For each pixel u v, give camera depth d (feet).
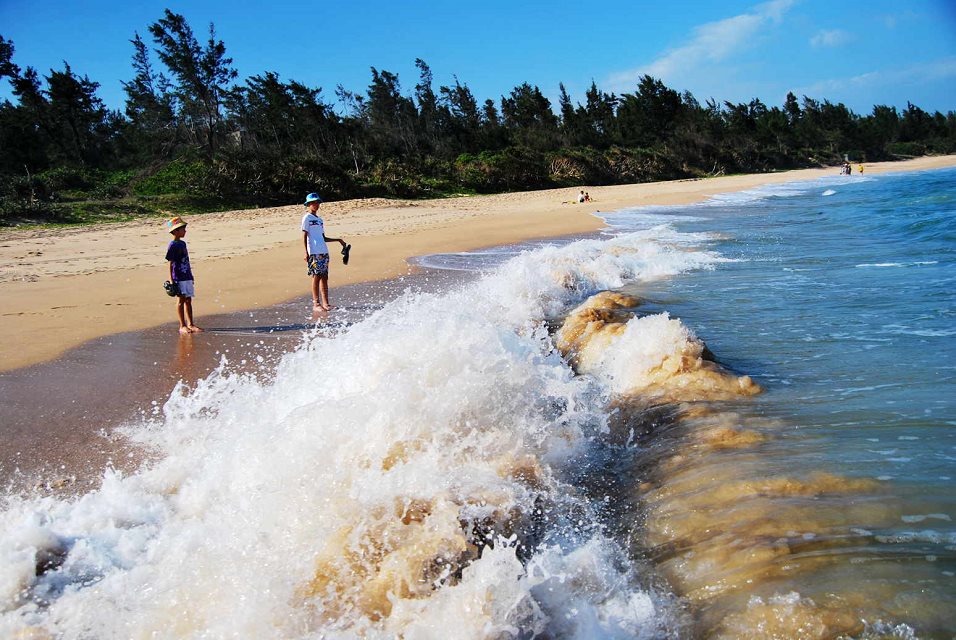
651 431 13.92
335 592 8.74
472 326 16.88
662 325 17.81
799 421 13.24
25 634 8.64
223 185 111.34
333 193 122.42
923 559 8.15
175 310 31.71
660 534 9.93
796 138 276.00
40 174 117.70
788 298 25.96
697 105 292.20
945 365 16.20
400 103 211.82
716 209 81.46
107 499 12.57
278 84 168.04
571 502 11.40
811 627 7.16
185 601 8.95
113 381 20.54
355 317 29.30
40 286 38.91
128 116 195.11
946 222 47.75
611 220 72.13
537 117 252.42
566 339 21.39
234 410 17.25
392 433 13.19
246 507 11.37
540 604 8.43
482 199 123.95
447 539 9.41
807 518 9.37
